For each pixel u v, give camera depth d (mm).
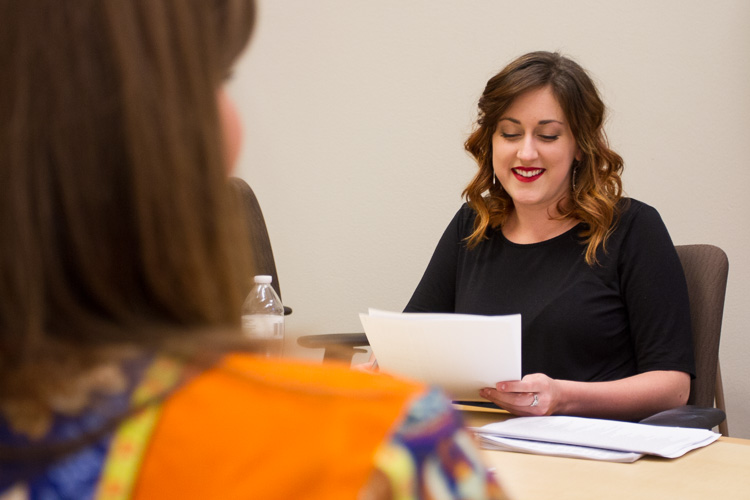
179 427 315
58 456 310
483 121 1904
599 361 1785
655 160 2490
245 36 384
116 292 339
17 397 318
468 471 323
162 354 328
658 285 1736
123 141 331
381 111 2920
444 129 2814
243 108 405
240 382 326
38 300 327
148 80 334
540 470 1014
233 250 359
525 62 1845
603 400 1504
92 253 332
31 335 322
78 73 330
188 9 353
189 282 341
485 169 1971
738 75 2359
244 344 347
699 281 1803
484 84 2740
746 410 2400
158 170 332
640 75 2498
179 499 309
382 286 2938
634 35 2502
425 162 2850
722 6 2373
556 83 1787
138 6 339
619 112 2533
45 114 328
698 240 2438
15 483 312
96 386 322
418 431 319
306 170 3053
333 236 3016
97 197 331
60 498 309
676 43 2443
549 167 1815
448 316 1358
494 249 1970
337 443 309
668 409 1612
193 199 344
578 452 1079
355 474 306
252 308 1551
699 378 1729
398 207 2900
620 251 1797
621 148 2535
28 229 326
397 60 2889
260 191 3123
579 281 1807
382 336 1424
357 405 319
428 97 2838
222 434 313
